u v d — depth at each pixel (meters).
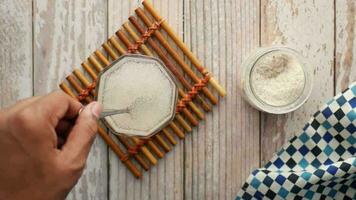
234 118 0.66
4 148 0.43
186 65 0.64
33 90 0.64
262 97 0.62
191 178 0.66
